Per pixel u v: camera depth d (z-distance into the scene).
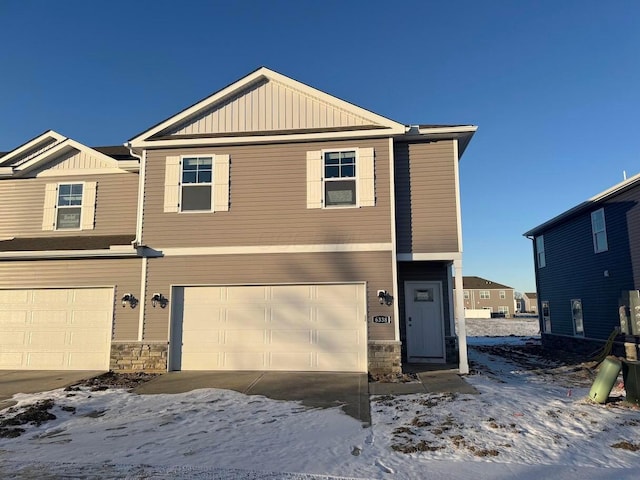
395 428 6.29
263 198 11.04
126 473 4.75
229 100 11.72
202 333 10.77
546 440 5.66
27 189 13.18
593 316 15.96
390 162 10.83
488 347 21.11
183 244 11.02
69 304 11.21
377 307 10.35
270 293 10.77
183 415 7.21
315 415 7.11
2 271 11.37
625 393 7.92
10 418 7.14
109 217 12.88
